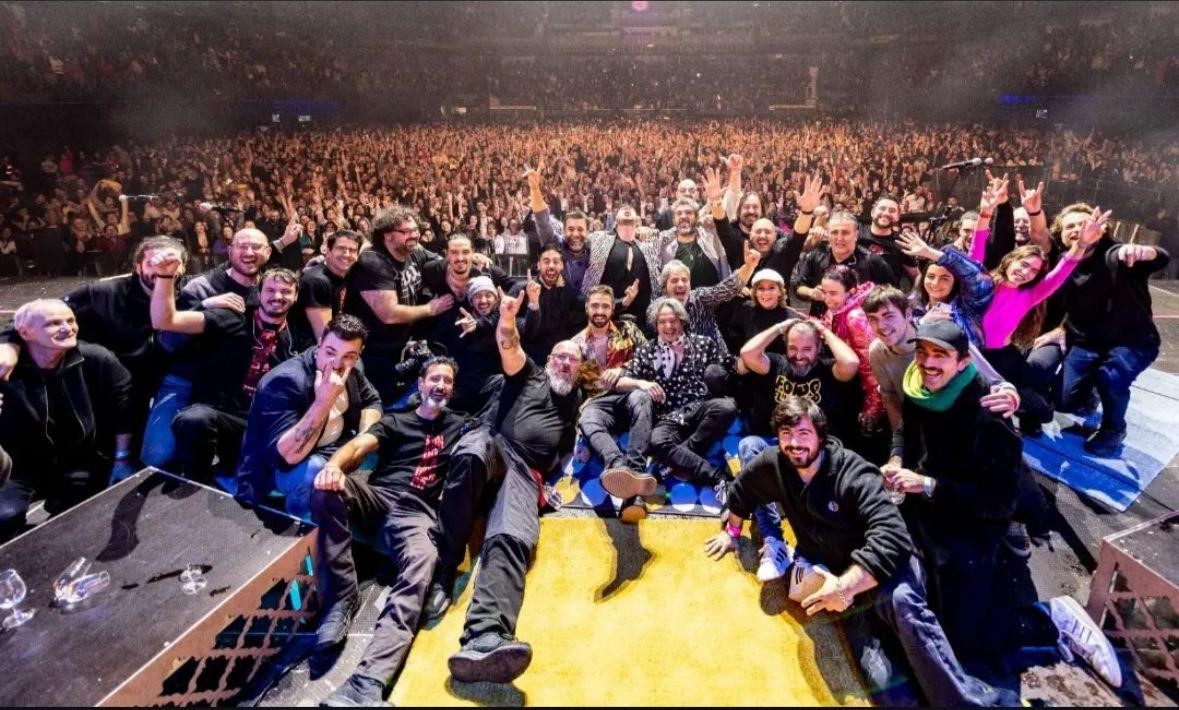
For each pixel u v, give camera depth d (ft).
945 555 9.75
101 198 40.24
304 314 14.58
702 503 12.81
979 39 89.30
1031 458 14.07
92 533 10.07
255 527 10.30
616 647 9.55
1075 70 72.59
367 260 15.08
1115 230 39.24
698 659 9.32
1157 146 56.95
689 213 17.44
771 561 10.68
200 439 12.30
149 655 8.04
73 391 11.98
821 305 16.96
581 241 17.44
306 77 78.13
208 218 35.32
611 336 15.11
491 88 93.71
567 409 12.98
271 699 9.12
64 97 54.60
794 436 9.33
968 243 16.46
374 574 11.55
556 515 12.48
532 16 110.42
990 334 13.47
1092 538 11.84
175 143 54.70
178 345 13.16
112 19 67.97
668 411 13.89
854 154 58.34
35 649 8.07
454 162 56.44
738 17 109.19
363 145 61.11
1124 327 13.60
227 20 82.07
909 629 8.69
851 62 94.68
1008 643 9.67
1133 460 13.80
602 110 87.15
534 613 10.18
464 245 15.46
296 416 11.27
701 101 91.91
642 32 109.70
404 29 101.19
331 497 10.43
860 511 9.32
